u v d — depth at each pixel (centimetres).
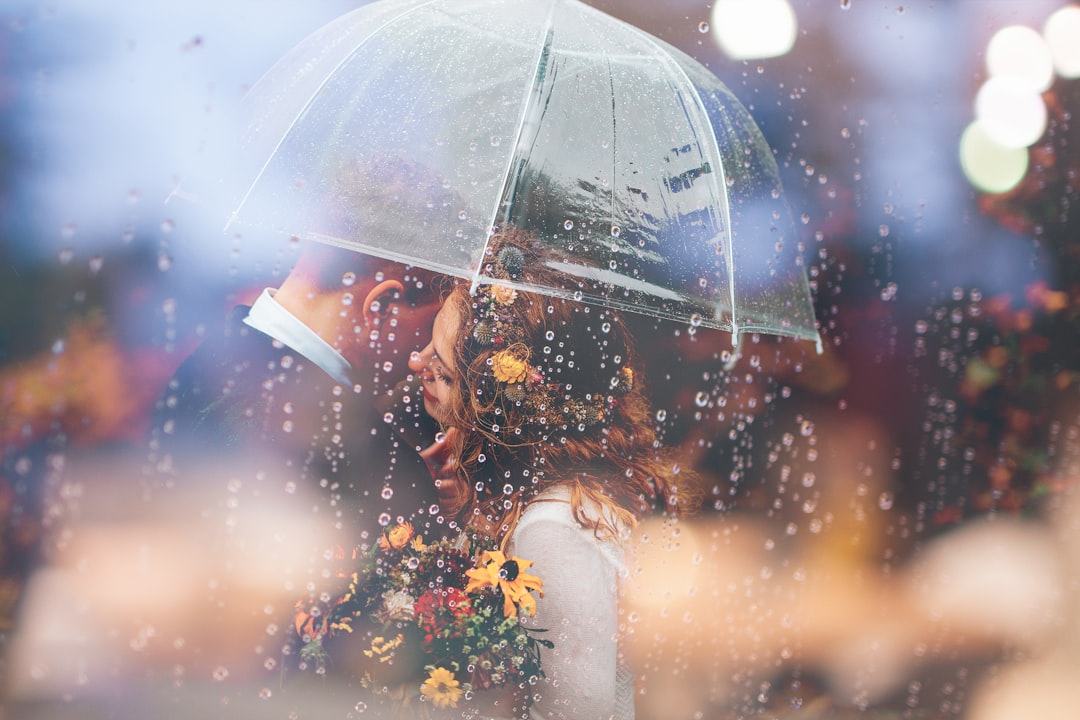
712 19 402
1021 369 388
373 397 198
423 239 194
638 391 203
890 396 384
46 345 285
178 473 200
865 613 304
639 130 203
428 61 204
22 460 264
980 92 401
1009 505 374
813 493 359
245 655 190
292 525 192
